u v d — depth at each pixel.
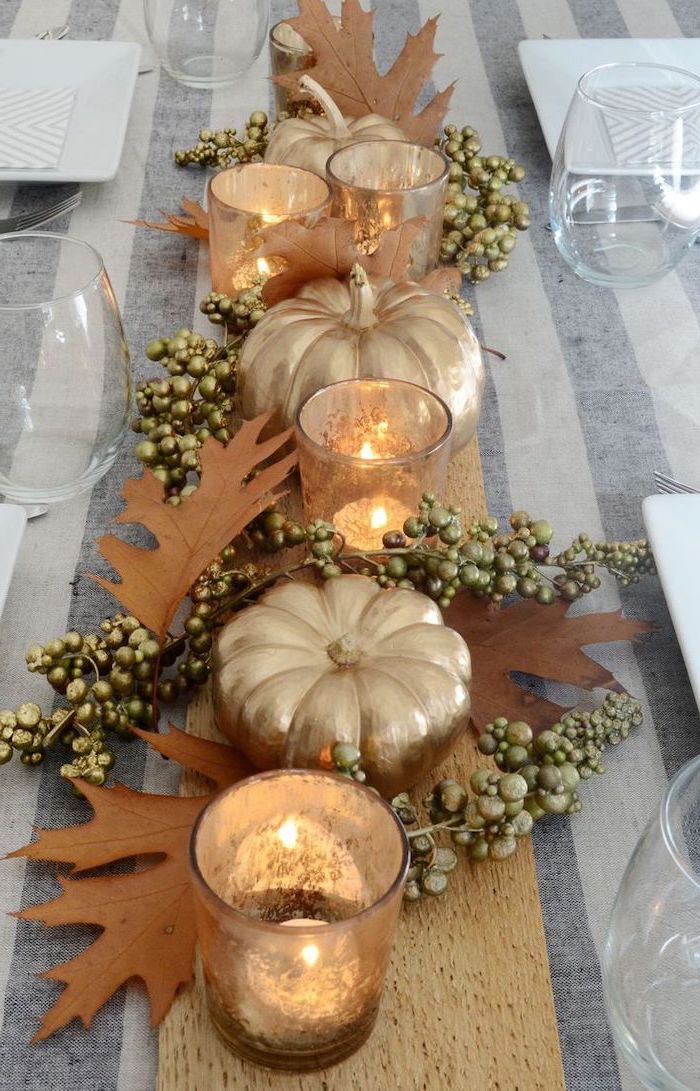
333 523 0.69
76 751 0.58
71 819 0.60
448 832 0.59
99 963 0.52
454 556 0.64
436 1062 0.49
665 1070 0.46
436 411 0.68
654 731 0.67
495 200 1.03
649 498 0.74
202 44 1.31
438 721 0.56
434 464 0.67
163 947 0.52
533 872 0.57
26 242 0.80
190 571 0.64
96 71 1.24
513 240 1.02
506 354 0.97
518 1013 0.51
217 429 0.79
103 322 0.75
